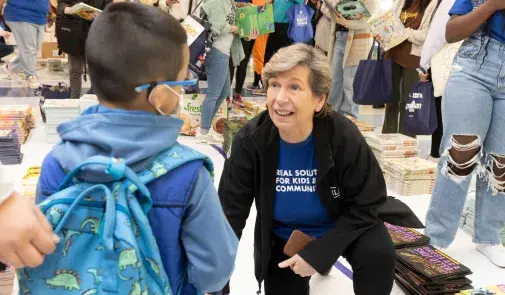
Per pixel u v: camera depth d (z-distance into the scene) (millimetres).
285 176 1908
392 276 1925
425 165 3859
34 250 780
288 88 1702
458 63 2490
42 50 8680
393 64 4605
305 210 1974
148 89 912
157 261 888
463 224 3164
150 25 899
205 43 4258
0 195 777
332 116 1869
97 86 920
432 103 3895
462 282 2328
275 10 6281
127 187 870
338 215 1996
